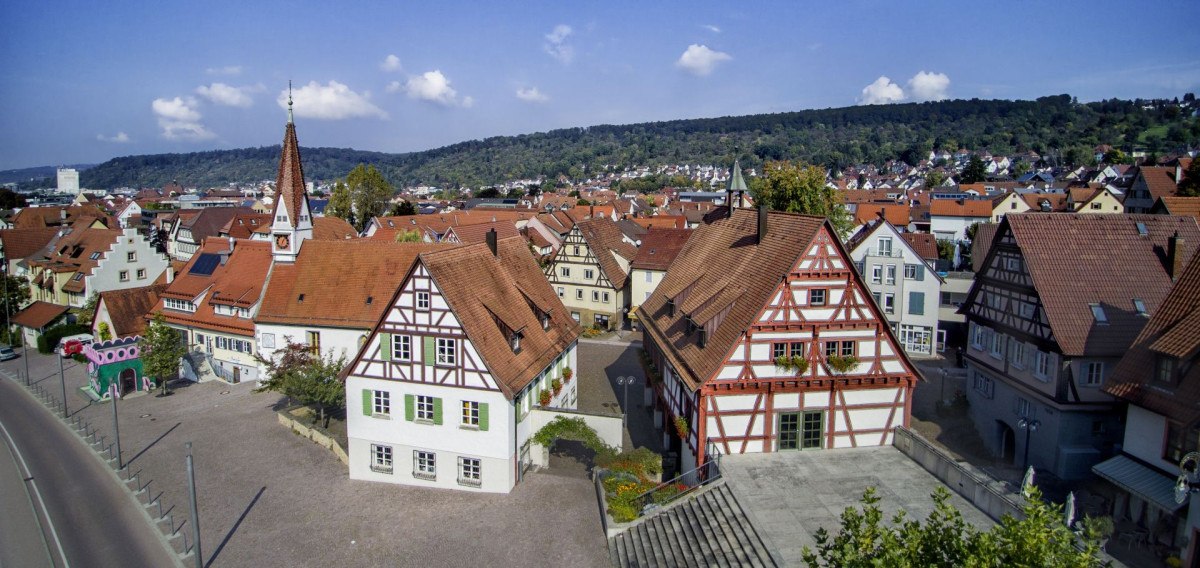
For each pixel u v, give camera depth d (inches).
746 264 1456.7
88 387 2308.1
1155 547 1006.4
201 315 2345.0
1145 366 1087.6
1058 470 1323.8
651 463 1374.3
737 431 1286.9
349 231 3976.4
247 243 2415.1
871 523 578.6
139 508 1375.5
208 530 1274.6
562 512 1304.1
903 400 1320.1
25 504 1419.8
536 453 1509.6
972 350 1670.8
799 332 1279.5
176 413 1963.6
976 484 1072.2
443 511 1318.9
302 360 1785.2
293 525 1280.8
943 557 559.5
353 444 1465.3
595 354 2527.1
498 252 1759.4
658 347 1587.1
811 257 1266.0
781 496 1121.4
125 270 3181.6
